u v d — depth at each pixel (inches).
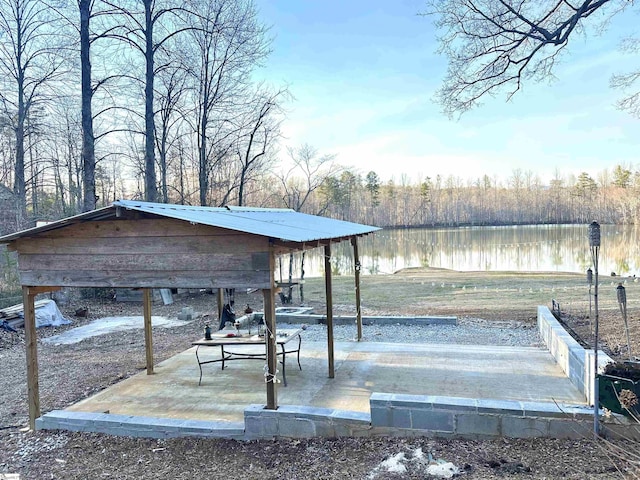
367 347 301.4
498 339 317.7
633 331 282.8
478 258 1133.7
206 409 202.2
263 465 152.5
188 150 767.1
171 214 168.9
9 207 674.8
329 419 168.2
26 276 195.2
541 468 134.3
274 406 176.1
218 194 765.9
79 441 179.9
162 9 584.1
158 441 176.4
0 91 691.4
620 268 840.3
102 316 486.9
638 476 120.9
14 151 813.2
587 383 189.2
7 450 174.7
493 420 158.4
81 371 277.7
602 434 151.9
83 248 189.9
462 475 132.8
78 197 903.1
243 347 316.5
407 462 143.6
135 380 249.9
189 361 286.2
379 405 165.6
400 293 577.6
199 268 178.5
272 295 175.3
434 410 162.2
